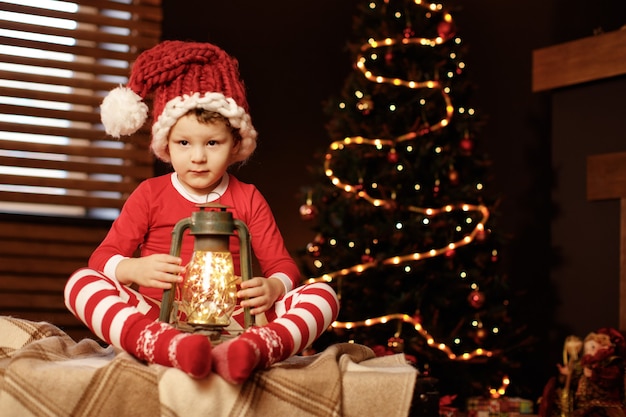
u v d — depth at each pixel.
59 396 1.29
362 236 3.93
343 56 4.82
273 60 4.64
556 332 4.58
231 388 1.31
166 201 1.74
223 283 1.46
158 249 1.73
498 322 4.08
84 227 3.90
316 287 1.58
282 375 1.34
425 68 4.09
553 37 5.20
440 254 3.99
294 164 4.64
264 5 4.63
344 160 4.05
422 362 3.97
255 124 4.57
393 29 4.12
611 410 3.23
